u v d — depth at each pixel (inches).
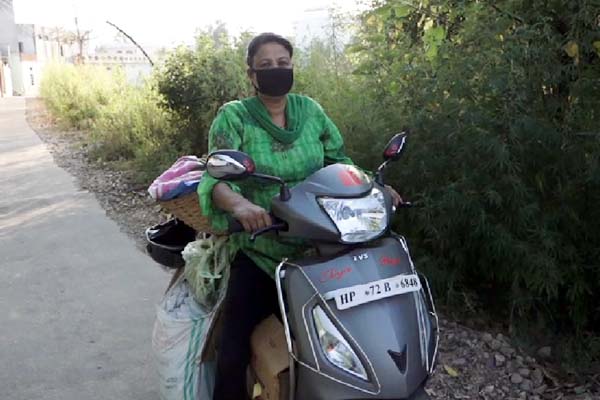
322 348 85.7
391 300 88.5
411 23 204.4
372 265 89.9
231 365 105.5
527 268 153.8
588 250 159.3
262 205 105.0
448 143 157.8
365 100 196.7
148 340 169.6
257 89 105.4
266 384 101.1
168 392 114.2
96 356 161.3
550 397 145.9
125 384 148.3
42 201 319.0
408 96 177.6
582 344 163.9
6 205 313.6
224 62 334.3
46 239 259.0
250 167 89.9
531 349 163.6
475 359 156.8
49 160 429.7
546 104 162.7
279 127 106.0
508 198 151.2
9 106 895.7
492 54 160.2
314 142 109.7
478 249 165.2
